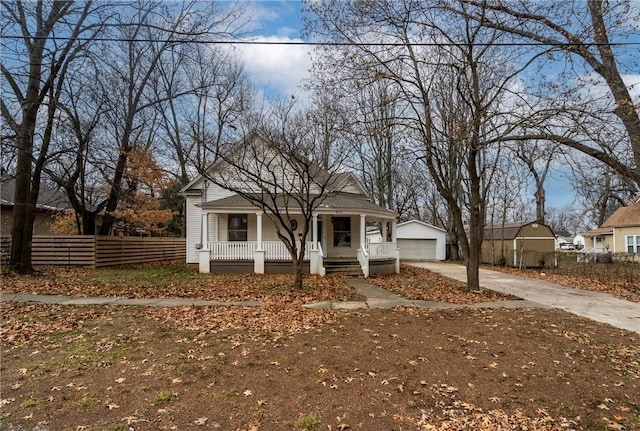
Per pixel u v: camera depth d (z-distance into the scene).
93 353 5.29
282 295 10.27
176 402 3.87
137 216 19.22
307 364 4.95
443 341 6.00
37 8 13.34
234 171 14.98
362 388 4.25
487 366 4.94
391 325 7.00
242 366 4.86
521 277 17.11
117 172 18.48
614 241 30.39
